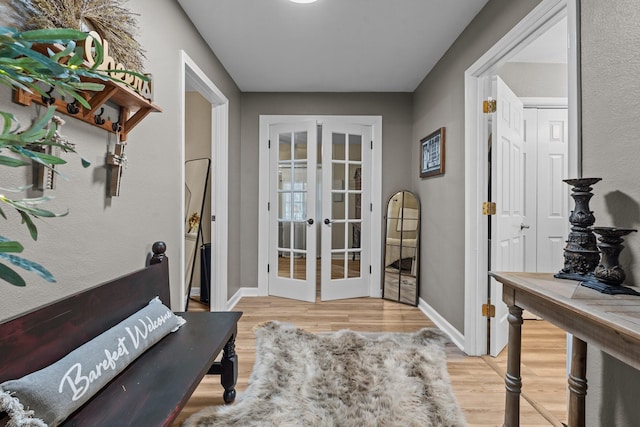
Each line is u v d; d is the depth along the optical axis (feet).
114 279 4.61
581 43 4.49
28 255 3.41
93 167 4.36
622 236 3.78
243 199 12.90
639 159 3.73
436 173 10.05
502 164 8.05
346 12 7.50
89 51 3.59
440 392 6.11
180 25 7.11
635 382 3.77
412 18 7.73
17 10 3.16
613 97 4.03
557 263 10.43
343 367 6.93
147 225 5.79
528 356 7.94
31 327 3.21
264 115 12.82
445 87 9.53
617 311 2.98
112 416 3.14
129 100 4.63
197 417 5.32
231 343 5.77
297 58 9.86
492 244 7.87
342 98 12.85
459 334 8.44
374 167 12.96
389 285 12.51
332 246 12.70
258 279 12.96
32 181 3.44
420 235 11.68
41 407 2.87
